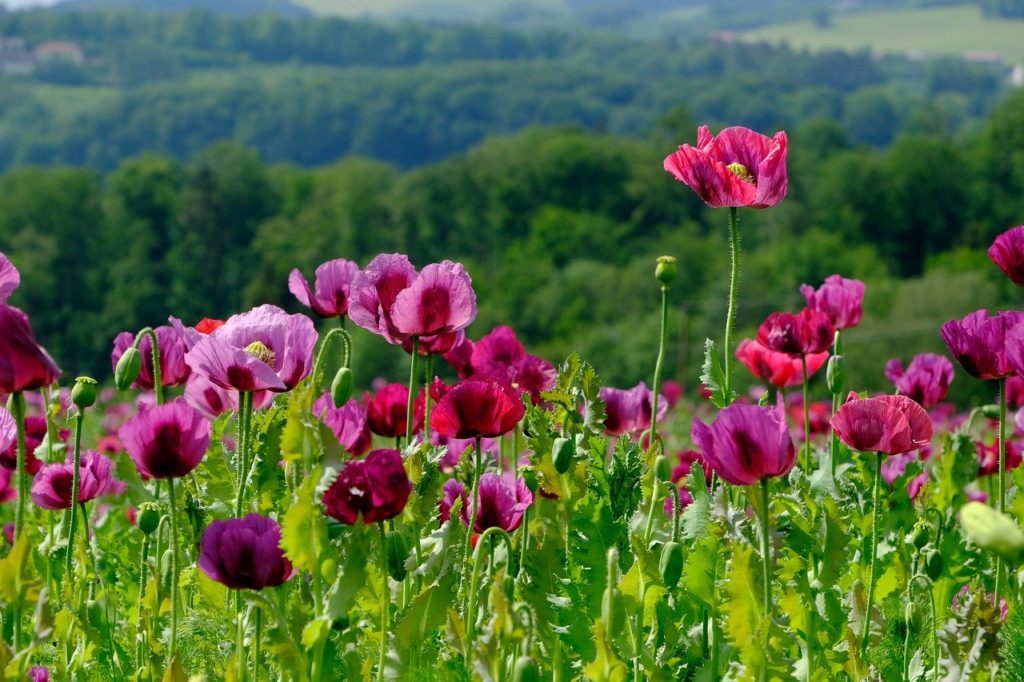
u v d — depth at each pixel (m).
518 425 4.57
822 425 8.58
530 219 139.25
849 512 4.24
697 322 104.50
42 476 3.97
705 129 3.96
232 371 3.32
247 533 2.92
